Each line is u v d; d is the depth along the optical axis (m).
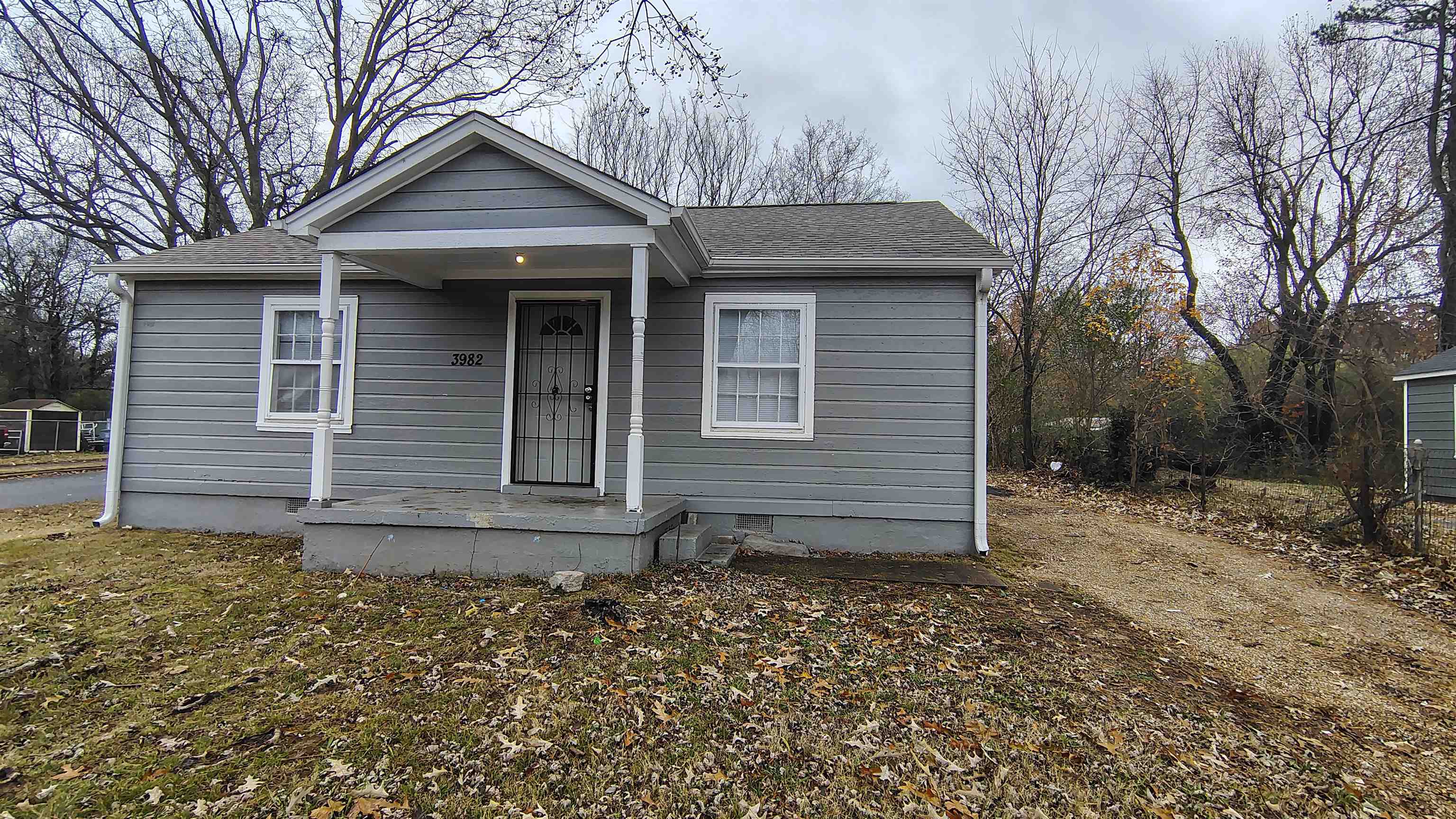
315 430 5.80
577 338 7.12
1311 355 12.11
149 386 7.49
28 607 4.35
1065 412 15.18
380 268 6.54
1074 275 15.94
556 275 6.86
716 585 4.97
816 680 3.39
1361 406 7.70
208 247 8.02
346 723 2.85
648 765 2.58
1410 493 6.91
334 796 2.32
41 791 2.30
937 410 6.61
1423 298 13.33
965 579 5.51
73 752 2.57
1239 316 15.38
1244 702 3.44
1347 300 12.23
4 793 2.29
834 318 6.73
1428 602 5.36
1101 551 7.16
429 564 5.29
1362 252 14.04
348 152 17.14
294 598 4.60
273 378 7.36
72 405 27.47
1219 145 15.97
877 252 6.65
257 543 6.65
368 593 4.72
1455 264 13.41
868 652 3.79
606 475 6.88
